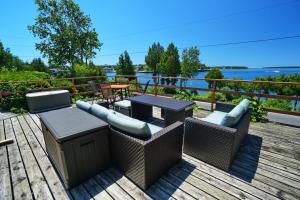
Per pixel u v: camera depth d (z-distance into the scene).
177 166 2.04
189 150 2.25
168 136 1.81
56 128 1.71
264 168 2.01
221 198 1.56
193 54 25.61
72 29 15.66
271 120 3.74
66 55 15.68
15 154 2.33
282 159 2.19
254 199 1.55
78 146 1.65
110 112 1.99
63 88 5.90
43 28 15.11
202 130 2.05
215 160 2.01
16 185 1.73
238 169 1.99
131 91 6.71
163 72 29.95
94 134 1.77
